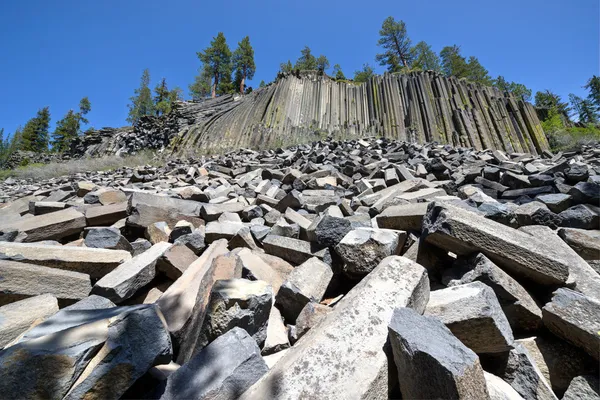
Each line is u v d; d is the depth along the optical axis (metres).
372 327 1.60
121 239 3.16
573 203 3.99
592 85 38.97
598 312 1.67
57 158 30.75
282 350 1.95
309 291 2.36
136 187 7.30
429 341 1.34
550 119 20.42
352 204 5.07
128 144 25.30
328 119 20.23
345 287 2.83
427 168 7.22
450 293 1.94
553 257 2.07
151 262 2.66
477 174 6.14
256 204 5.49
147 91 46.84
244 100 23.08
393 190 5.25
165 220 4.14
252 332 1.82
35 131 48.31
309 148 12.30
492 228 2.30
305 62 38.81
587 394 1.51
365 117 20.11
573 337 1.71
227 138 18.89
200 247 3.31
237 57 40.53
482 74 36.31
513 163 7.32
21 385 1.14
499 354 1.71
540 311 1.95
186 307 2.08
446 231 2.32
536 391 1.55
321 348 1.47
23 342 1.25
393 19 36.75
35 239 3.46
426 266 2.60
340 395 1.28
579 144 12.88
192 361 1.46
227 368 1.42
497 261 2.23
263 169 8.33
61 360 1.19
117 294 2.26
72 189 7.60
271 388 1.32
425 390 1.25
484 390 1.20
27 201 5.84
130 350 1.33
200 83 40.03
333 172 7.15
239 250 2.94
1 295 2.03
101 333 1.34
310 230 3.17
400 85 20.28
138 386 1.43
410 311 1.59
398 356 1.41
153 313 1.50
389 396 1.49
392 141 12.80
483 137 16.89
